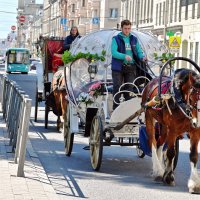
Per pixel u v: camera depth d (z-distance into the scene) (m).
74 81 15.73
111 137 13.72
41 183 11.53
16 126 14.72
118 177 13.16
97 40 16.45
